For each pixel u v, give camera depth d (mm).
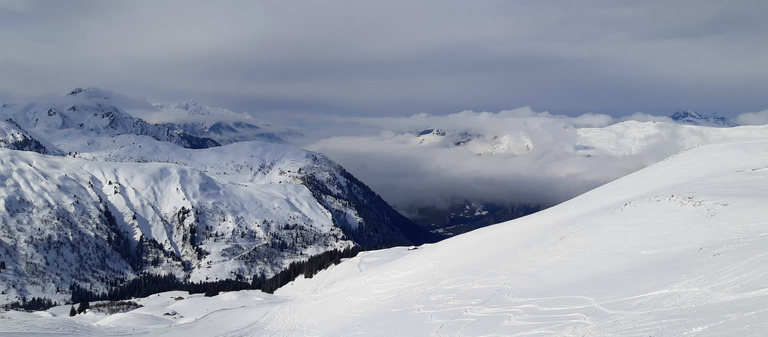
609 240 45656
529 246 53344
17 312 101000
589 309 33156
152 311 118750
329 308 66188
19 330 71375
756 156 66625
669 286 31922
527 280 43875
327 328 56344
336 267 134500
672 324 26047
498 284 45406
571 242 48719
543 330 32125
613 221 49750
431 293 50688
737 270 30344
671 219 44906
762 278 27703
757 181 50219
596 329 29203
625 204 54625
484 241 62875
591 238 47688
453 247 65250
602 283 37219
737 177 53625
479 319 38469
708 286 29625
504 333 33750
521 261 49469
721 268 31641
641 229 45250
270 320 74250
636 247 42094
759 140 75062
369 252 141500
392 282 63031
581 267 42438
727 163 67750
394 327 43531
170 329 78875
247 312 84938
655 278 34250
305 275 149000
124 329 79625
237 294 132625
